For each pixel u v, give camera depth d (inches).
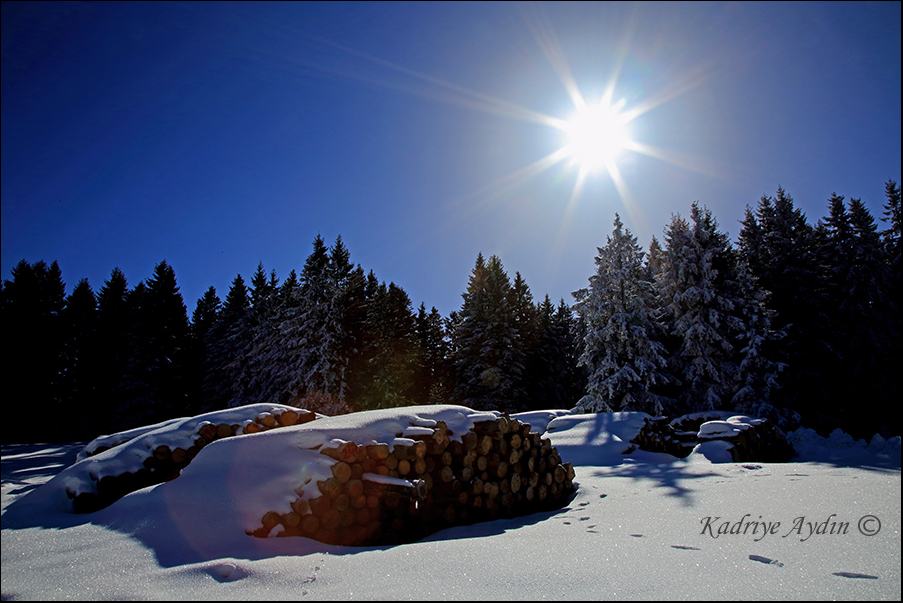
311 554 113.3
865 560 93.9
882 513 126.5
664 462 358.3
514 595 80.4
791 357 861.2
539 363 1449.3
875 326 865.5
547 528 146.2
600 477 273.0
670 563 96.8
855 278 895.1
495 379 1179.3
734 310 816.3
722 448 358.3
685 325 812.6
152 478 189.8
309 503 137.9
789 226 967.6
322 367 1000.9
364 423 176.6
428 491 170.1
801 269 916.0
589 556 103.0
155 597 83.2
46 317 1417.3
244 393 1252.5
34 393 1298.0
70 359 1427.2
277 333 1205.7
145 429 235.5
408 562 100.5
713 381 781.9
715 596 78.8
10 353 1289.4
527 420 583.2
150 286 1701.5
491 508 185.8
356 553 115.2
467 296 1428.4
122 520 132.3
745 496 167.0
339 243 1456.7
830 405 830.5
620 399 819.4
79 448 612.7
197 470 151.3
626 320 824.9
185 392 1547.7
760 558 98.2
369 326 1285.7
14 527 142.9
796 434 525.7
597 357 867.4
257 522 128.6
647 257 1003.3
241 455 156.6
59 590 88.0
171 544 114.6
